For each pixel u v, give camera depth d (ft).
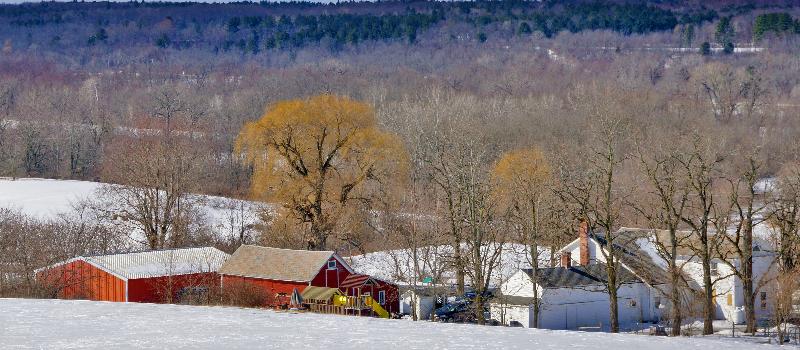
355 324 273.13
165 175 585.63
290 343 233.55
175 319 276.00
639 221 558.56
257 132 555.28
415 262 440.45
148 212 565.53
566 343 244.83
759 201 580.71
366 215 571.28
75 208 645.10
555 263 513.04
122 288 451.12
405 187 571.69
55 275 465.06
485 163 620.49
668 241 506.48
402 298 487.20
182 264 475.72
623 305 489.67
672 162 472.03
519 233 472.85
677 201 548.72
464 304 456.86
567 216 498.28
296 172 555.69
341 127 560.61
